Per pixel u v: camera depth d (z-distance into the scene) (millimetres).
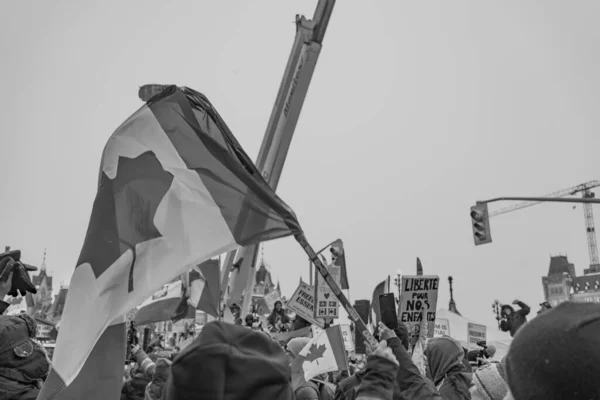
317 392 6621
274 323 15789
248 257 14102
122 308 4285
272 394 2254
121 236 4477
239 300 13945
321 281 9914
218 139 4758
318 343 6562
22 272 5488
